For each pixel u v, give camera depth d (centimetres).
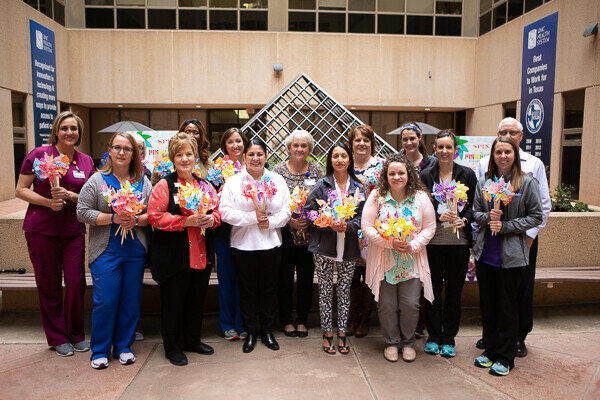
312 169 422
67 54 1461
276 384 322
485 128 1527
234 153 418
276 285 408
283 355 372
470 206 369
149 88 1498
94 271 345
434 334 380
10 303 475
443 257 372
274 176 384
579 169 1117
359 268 412
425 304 393
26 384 320
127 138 354
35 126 1225
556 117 1190
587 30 1041
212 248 373
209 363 356
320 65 1530
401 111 1681
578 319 463
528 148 1285
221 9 1503
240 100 1518
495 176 353
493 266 343
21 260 466
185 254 348
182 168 348
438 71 1572
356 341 405
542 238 492
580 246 496
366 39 1537
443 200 347
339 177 382
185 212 340
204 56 1502
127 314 361
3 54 1083
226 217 362
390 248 357
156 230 349
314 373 340
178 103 1515
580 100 1116
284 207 378
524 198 338
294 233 403
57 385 319
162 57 1493
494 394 311
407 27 1562
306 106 612
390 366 353
